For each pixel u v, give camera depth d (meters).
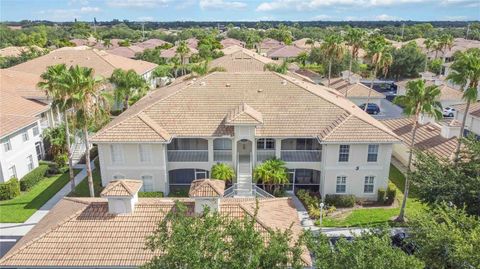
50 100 44.44
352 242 14.33
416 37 154.88
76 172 39.38
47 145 42.66
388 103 68.25
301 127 32.75
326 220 29.88
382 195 32.53
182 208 15.86
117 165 32.81
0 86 44.97
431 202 22.25
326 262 13.34
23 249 19.20
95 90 28.17
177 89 37.38
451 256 15.05
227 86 36.28
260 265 12.68
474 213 20.69
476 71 29.97
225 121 32.75
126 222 20.33
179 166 33.84
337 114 33.78
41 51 87.88
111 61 65.06
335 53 61.41
